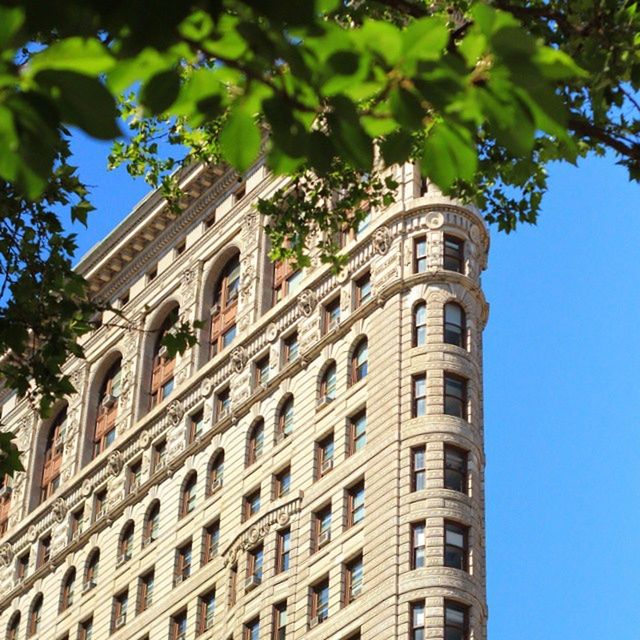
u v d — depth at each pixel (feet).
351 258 298.76
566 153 45.09
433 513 255.50
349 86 36.27
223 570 290.97
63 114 33.76
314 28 35.22
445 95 36.22
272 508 281.54
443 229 288.71
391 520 257.55
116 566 322.14
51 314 102.58
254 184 338.75
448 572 249.14
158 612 303.27
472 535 255.70
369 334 285.64
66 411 369.09
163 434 328.29
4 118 33.76
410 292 283.38
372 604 251.60
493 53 36.09
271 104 36.60
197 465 314.55
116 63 34.58
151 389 345.51
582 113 82.28
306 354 297.12
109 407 355.36
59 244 104.42
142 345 349.82
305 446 286.25
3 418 386.11
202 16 35.19
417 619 245.86
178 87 35.65
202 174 345.31
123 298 366.84
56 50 33.55
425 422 265.54
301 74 35.88
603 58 63.52
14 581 353.31
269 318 312.09
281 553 277.03
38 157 34.24
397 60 35.91
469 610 247.70
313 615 263.70
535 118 36.78
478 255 290.56
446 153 37.96
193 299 338.95
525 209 128.47
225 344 326.65
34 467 367.66
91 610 322.75
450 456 263.29
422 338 277.03
